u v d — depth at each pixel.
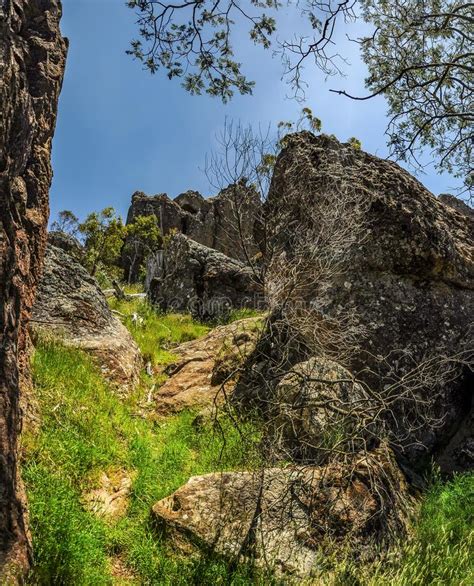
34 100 5.55
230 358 8.78
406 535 5.09
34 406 5.62
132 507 5.14
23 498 3.75
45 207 6.00
